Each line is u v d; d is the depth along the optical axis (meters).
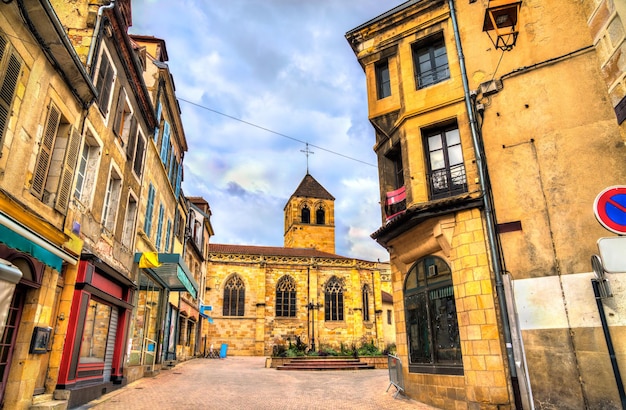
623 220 6.04
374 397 12.61
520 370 9.21
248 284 42.47
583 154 9.66
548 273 9.44
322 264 44.97
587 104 9.89
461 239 10.76
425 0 13.41
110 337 12.63
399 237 12.96
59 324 9.46
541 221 9.84
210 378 17.12
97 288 10.71
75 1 10.69
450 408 10.39
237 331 40.75
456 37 12.48
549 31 10.86
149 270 16.03
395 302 13.63
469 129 11.64
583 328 8.70
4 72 6.95
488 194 10.73
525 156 10.46
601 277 6.93
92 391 10.54
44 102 8.30
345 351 29.25
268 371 22.36
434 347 11.41
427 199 11.96
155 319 19.48
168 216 21.56
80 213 10.09
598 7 8.59
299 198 58.72
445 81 12.53
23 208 7.18
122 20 11.61
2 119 6.95
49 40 8.06
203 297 39.12
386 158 14.33
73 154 9.50
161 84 18.14
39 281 8.35
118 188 12.92
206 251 40.47
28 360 8.02
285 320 42.16
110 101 11.80
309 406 10.88
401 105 13.34
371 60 14.82
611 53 8.18
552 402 8.73
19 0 7.02
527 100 10.77
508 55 11.41
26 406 7.97
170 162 21.45
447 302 11.11
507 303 9.76
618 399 7.96
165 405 10.22
